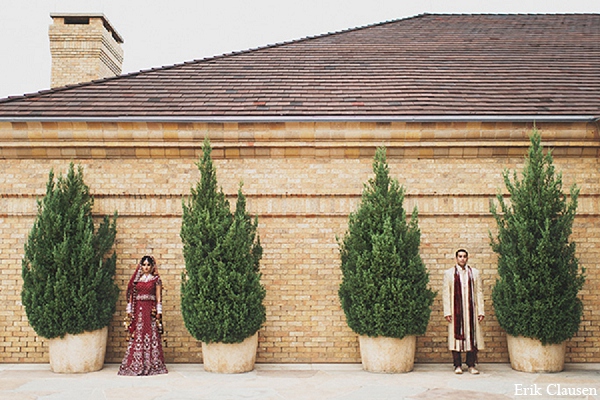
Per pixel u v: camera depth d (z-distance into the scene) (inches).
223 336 341.1
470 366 343.6
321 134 384.8
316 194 388.8
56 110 392.2
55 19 590.2
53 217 355.6
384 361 345.1
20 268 384.5
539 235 352.5
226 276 342.6
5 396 278.7
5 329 379.9
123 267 386.0
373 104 403.9
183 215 360.2
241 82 454.9
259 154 392.5
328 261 386.9
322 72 476.1
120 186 390.3
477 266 386.6
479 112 386.3
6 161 392.2
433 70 478.0
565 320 344.2
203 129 384.2
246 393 286.0
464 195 390.3
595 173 388.8
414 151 391.2
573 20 638.5
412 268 347.3
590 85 442.6
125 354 361.4
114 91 434.6
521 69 480.4
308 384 309.1
